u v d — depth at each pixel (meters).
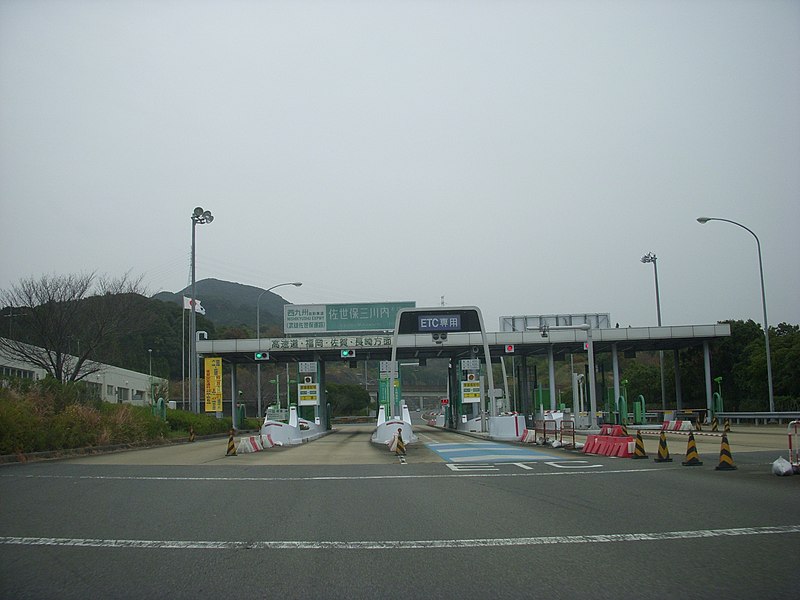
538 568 7.55
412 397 134.00
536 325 52.97
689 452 17.83
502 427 33.50
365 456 23.69
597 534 9.25
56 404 25.59
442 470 18.02
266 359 54.16
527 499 12.43
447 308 38.78
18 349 36.72
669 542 8.70
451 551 8.41
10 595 6.71
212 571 7.59
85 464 20.02
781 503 11.50
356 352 53.03
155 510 11.55
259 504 12.20
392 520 10.52
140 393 65.12
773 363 48.19
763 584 6.84
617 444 21.50
